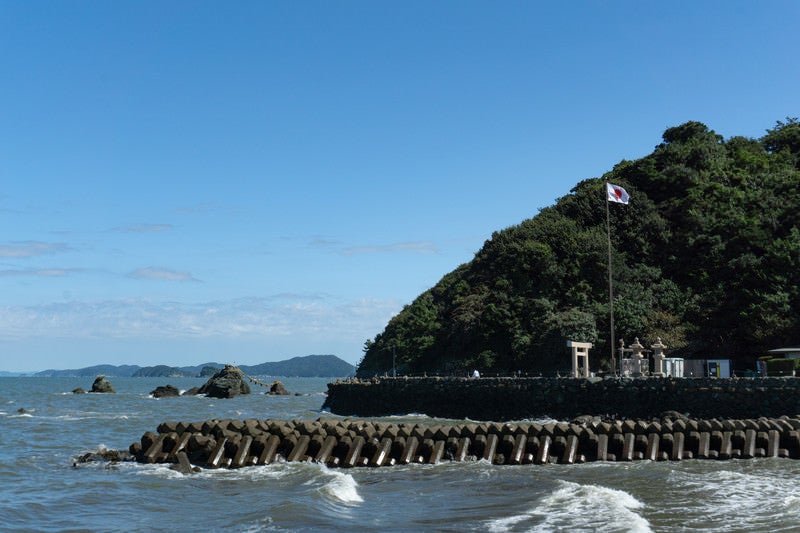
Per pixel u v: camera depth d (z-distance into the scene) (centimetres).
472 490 2628
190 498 2545
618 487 2609
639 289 8462
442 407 6234
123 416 7062
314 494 2464
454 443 3400
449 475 2983
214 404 9469
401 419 6041
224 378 11612
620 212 9781
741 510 2206
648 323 7950
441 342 9438
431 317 10131
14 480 2922
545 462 3238
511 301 8931
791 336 6969
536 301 8575
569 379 5394
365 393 7075
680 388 4853
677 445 3319
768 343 7075
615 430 3391
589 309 8219
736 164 10706
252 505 2389
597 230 9562
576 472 2981
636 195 9888
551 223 9744
